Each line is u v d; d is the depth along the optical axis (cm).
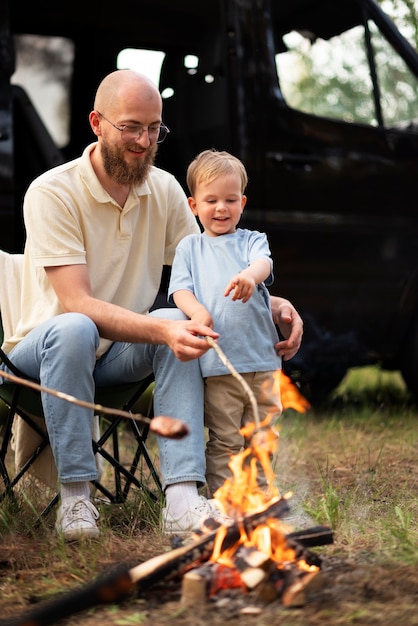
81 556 305
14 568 303
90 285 356
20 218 613
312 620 245
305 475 450
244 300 340
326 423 598
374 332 639
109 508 368
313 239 610
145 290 375
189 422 336
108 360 359
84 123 676
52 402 331
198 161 372
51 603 249
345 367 646
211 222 369
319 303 615
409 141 645
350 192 622
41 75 667
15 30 646
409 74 645
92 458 335
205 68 604
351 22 631
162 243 380
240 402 355
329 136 617
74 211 355
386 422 601
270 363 356
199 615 250
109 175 357
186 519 328
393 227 636
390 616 247
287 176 601
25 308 370
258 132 594
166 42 623
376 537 322
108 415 394
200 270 362
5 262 383
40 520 339
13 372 349
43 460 385
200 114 608
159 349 341
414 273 643
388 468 462
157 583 272
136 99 348
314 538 282
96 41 650
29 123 639
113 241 363
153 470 364
